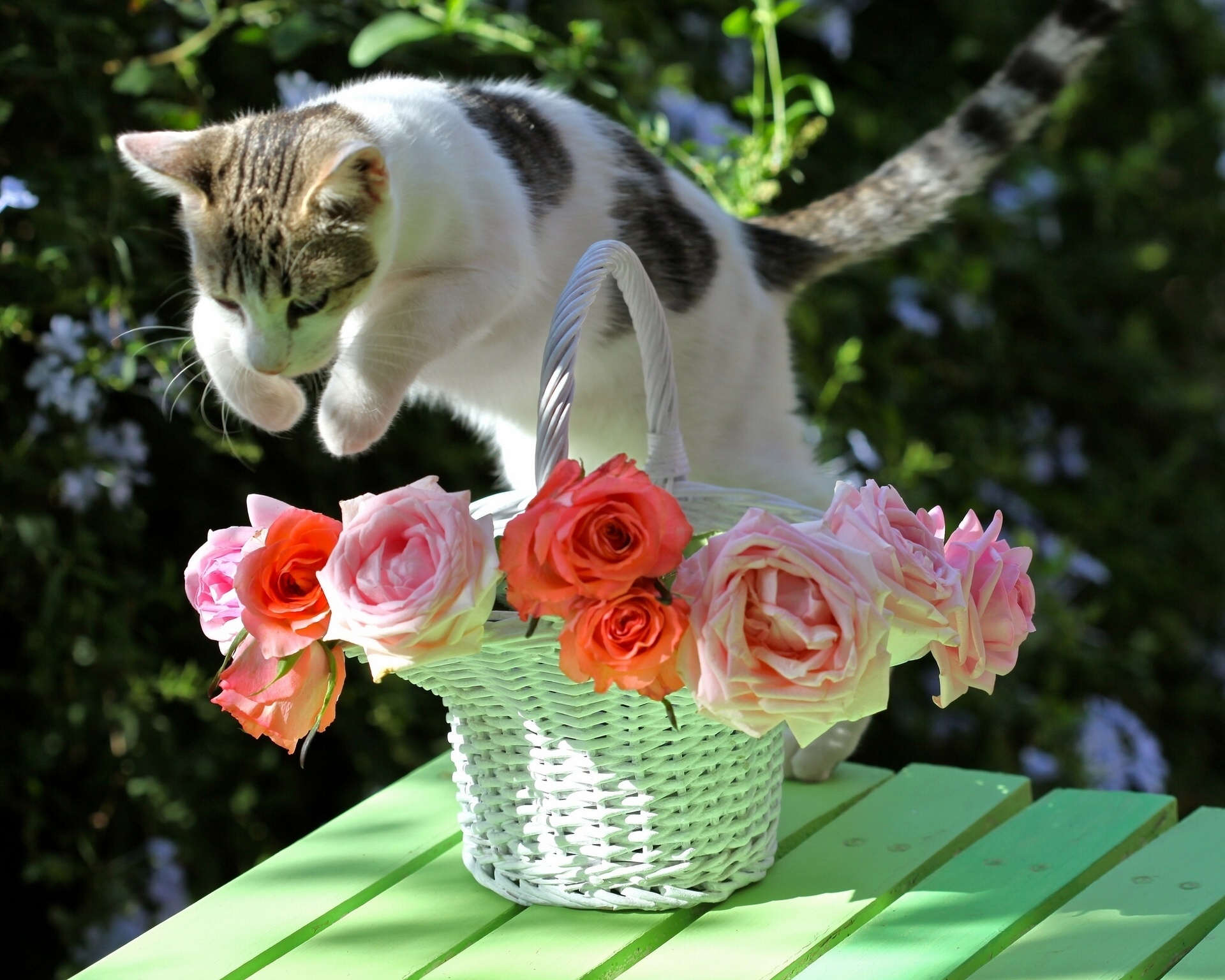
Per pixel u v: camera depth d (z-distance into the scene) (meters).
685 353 2.13
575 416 2.18
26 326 2.38
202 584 1.44
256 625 1.30
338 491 2.80
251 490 2.75
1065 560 3.36
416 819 1.80
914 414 3.54
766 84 3.58
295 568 1.32
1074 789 1.90
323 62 2.80
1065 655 3.44
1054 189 4.10
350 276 1.79
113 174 2.36
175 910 2.53
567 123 2.13
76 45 2.52
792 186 3.38
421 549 1.28
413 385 2.13
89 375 2.34
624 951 1.45
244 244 1.77
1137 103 4.55
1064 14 2.42
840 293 3.37
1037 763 3.25
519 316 2.03
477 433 2.73
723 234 2.21
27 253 2.37
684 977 1.38
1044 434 3.89
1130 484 4.16
